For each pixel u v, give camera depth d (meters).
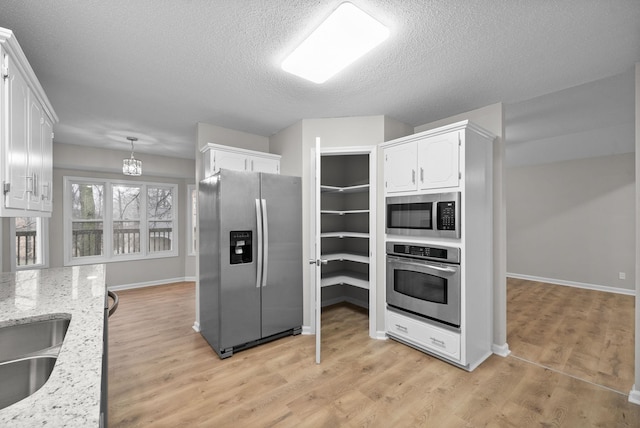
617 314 3.60
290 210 2.99
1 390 0.97
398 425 1.71
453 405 1.88
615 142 4.33
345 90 2.42
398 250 2.70
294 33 1.67
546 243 5.34
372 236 2.95
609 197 4.70
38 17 1.51
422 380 2.16
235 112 2.93
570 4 1.44
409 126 3.28
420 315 2.56
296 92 2.46
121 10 1.47
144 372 2.29
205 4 1.43
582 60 1.96
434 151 2.40
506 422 1.72
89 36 1.68
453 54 1.89
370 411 1.83
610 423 1.71
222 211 2.57
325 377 2.21
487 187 2.57
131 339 2.93
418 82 2.28
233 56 1.91
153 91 2.44
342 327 3.22
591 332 3.04
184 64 2.01
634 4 1.42
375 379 2.18
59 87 2.36
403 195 2.64
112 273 4.93
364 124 3.01
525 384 2.11
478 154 2.42
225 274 2.57
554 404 1.88
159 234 5.46
